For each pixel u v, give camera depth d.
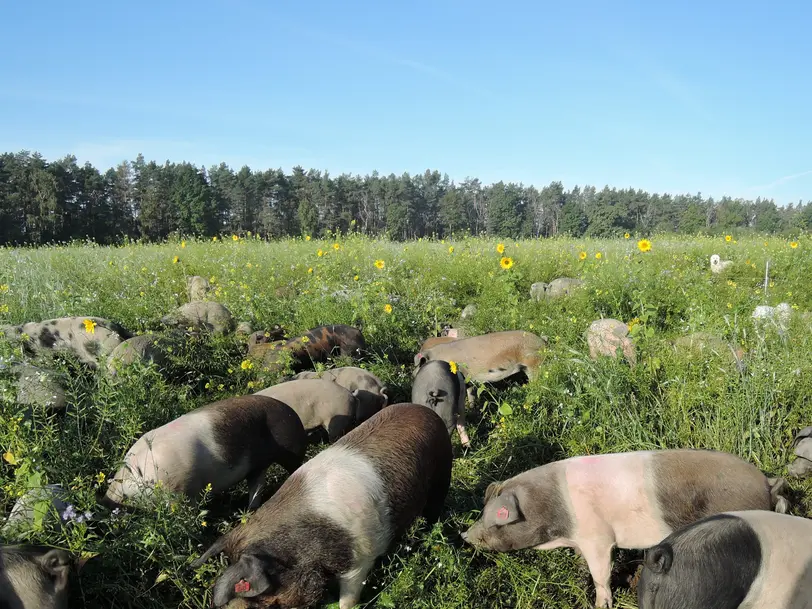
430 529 3.87
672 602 2.84
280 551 3.05
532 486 3.61
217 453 3.93
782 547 2.78
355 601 3.34
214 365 6.01
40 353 5.50
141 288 9.12
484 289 9.52
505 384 6.37
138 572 3.35
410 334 7.60
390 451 3.53
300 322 7.54
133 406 4.44
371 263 11.34
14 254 11.22
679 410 4.82
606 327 6.35
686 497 3.39
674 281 8.90
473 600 3.39
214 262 11.55
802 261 11.54
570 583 3.53
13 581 2.78
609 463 3.61
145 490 3.62
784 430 4.69
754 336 5.79
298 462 4.39
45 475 3.69
